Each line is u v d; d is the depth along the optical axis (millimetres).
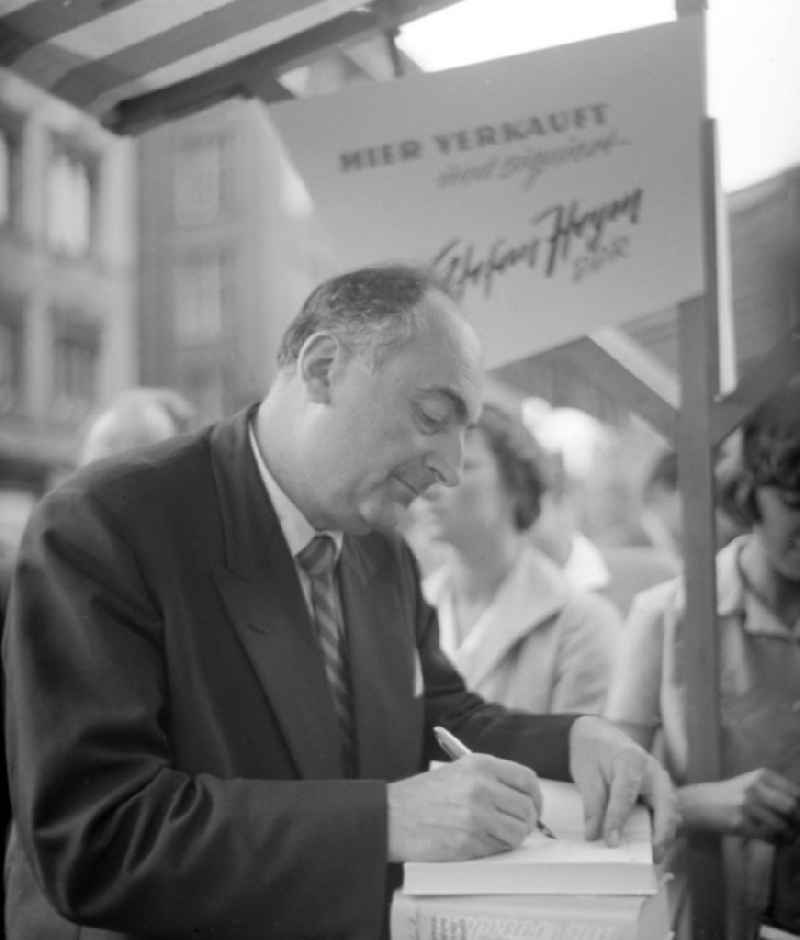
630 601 1779
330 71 1910
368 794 1197
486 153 1677
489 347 1697
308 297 1388
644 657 1758
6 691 1271
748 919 1631
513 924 1117
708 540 1687
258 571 1334
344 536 1453
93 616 1220
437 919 1132
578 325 1671
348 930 1171
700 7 1612
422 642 1592
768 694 1701
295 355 1367
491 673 1808
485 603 1824
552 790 1403
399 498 1351
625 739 1420
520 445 1817
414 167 1702
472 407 1353
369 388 1299
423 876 1152
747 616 1711
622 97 1618
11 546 2480
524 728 1487
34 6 1638
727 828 1651
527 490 1817
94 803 1168
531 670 1796
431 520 1831
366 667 1418
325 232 1742
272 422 1377
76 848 1149
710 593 1688
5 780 1798
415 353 1303
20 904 1362
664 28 1588
